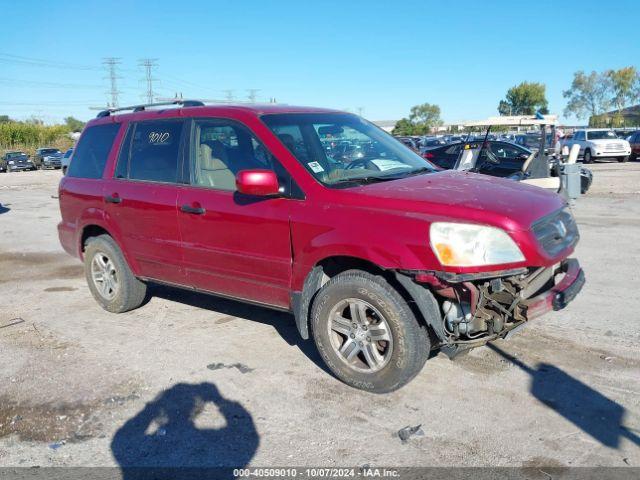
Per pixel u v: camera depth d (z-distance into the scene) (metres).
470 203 3.87
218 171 4.95
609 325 5.29
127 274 5.93
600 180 19.25
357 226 4.01
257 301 4.83
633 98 94.50
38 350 5.18
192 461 3.45
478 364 4.55
